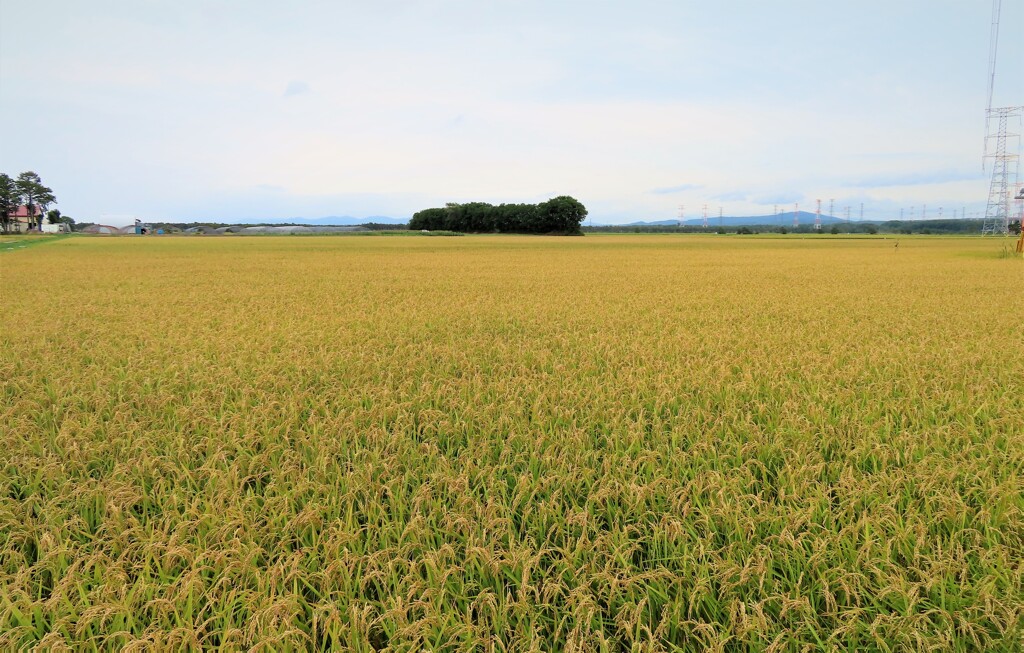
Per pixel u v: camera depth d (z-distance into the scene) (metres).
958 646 2.77
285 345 9.52
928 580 3.07
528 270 28.52
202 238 86.19
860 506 3.97
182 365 7.95
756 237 106.00
